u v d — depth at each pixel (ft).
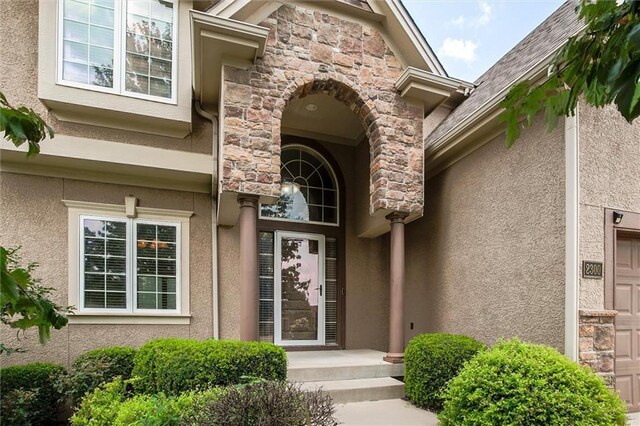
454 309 21.21
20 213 18.40
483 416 11.43
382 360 20.95
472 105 23.67
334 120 25.27
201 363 13.89
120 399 13.29
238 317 21.75
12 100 17.80
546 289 15.61
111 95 18.93
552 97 5.83
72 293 18.75
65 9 18.69
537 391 11.38
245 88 17.89
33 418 15.11
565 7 22.90
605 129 15.55
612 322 14.79
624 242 15.89
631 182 15.81
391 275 20.94
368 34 20.70
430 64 21.07
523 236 16.96
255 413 9.42
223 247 22.07
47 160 18.61
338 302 26.14
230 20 16.46
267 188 17.84
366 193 25.71
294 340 24.93
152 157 19.90
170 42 20.35
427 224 24.18
